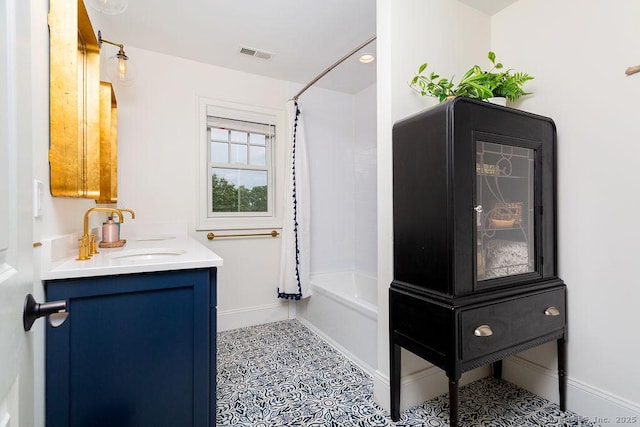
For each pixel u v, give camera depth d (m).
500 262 1.40
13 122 0.56
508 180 1.42
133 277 1.15
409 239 1.43
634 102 1.35
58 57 1.16
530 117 1.46
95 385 1.11
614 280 1.42
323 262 3.22
